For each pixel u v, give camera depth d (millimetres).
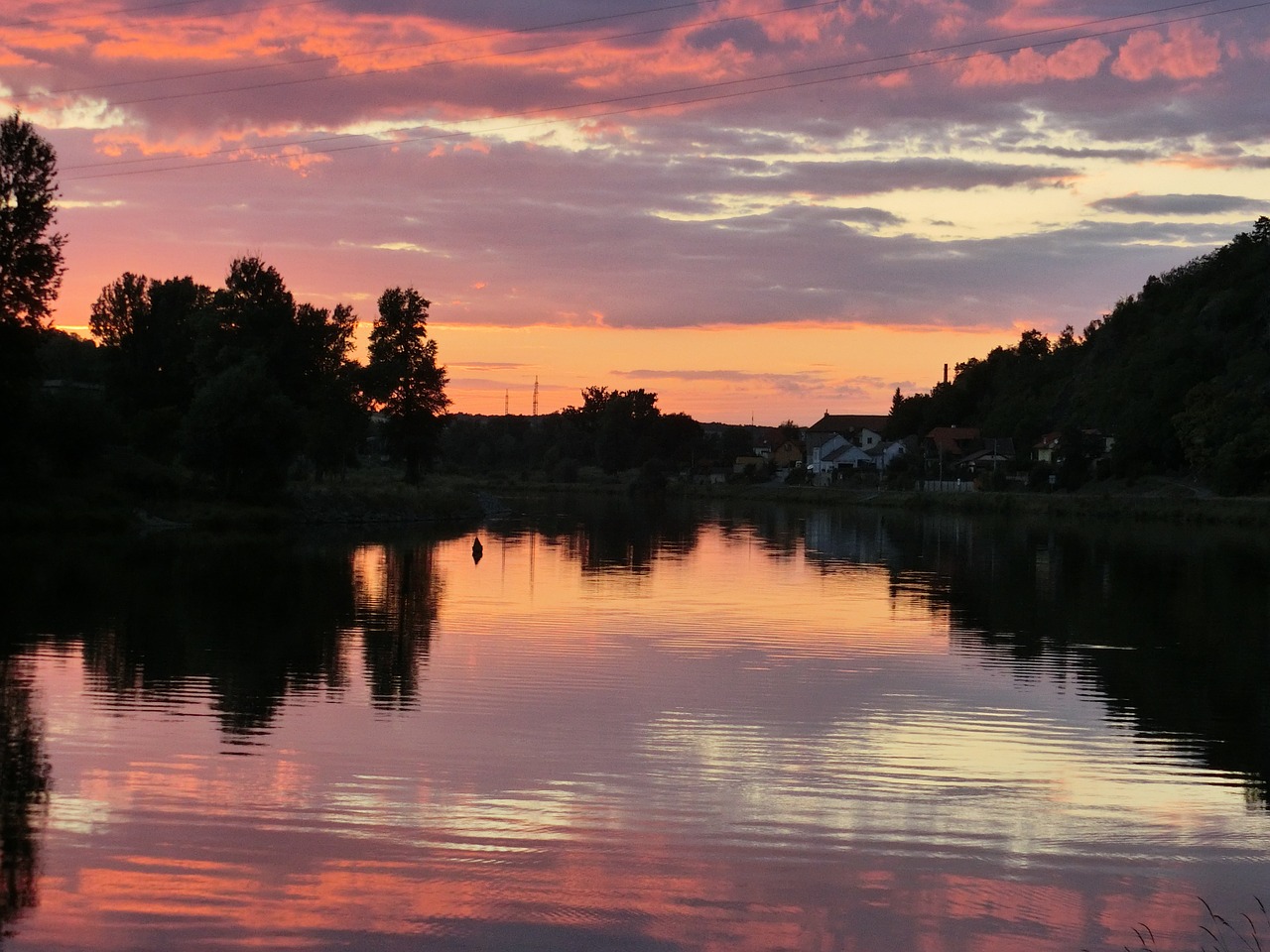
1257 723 24297
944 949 13391
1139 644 34656
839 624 38250
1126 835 17219
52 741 20984
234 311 104125
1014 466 159875
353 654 30516
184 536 70125
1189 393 128625
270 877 14859
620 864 15586
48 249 69812
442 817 17266
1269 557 67562
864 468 195375
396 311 123188
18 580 44812
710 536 85500
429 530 88312
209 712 23484
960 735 22984
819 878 15297
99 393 104250
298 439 89000
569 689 26516
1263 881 15578
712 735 22531
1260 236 167500
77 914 13656
